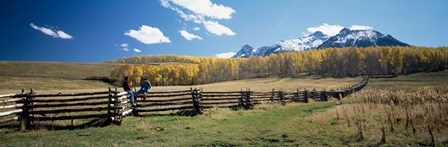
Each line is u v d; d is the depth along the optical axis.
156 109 16.61
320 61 134.62
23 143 9.49
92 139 10.30
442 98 15.43
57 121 13.29
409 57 131.12
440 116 11.43
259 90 51.38
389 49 128.62
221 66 142.25
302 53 146.62
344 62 130.62
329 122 12.88
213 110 18.42
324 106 22.98
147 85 17.30
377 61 128.12
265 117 16.14
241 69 146.38
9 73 121.25
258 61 146.62
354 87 48.84
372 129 10.98
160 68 133.25
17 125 12.48
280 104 24.30
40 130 11.76
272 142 9.84
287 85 73.75
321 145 9.30
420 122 11.38
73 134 11.09
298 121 13.76
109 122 13.41
